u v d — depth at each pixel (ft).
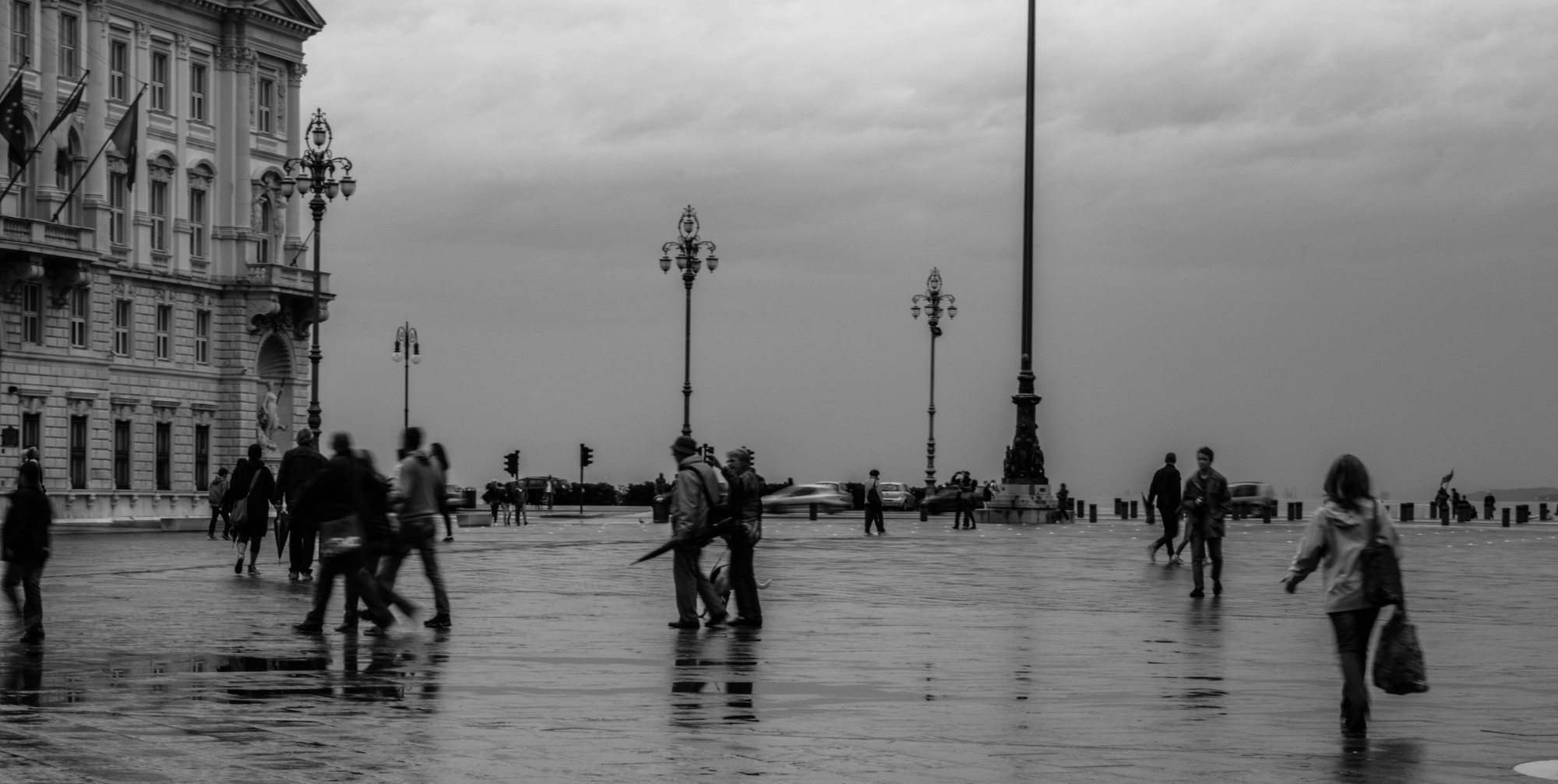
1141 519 308.81
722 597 87.40
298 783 41.14
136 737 47.93
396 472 81.56
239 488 123.03
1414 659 51.11
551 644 74.95
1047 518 256.93
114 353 292.81
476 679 61.98
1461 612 96.53
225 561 142.00
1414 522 312.09
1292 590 52.60
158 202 303.48
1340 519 51.65
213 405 313.94
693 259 262.47
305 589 106.73
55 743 46.78
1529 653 74.43
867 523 214.07
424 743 47.26
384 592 79.61
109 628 80.84
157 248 302.45
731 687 60.39
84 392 284.61
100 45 286.05
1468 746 48.60
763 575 125.59
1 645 73.05
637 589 109.09
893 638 78.64
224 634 78.54
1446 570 140.26
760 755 45.83
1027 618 89.56
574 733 49.34
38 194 279.08
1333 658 71.05
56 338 280.92
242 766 43.37
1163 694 59.31
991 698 57.77
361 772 42.78
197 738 47.73
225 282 314.76
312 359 219.82
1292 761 45.88
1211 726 51.96
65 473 281.54
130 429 296.92
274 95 324.60
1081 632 81.82
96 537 208.44
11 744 46.50
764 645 75.10
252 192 318.24
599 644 75.05
